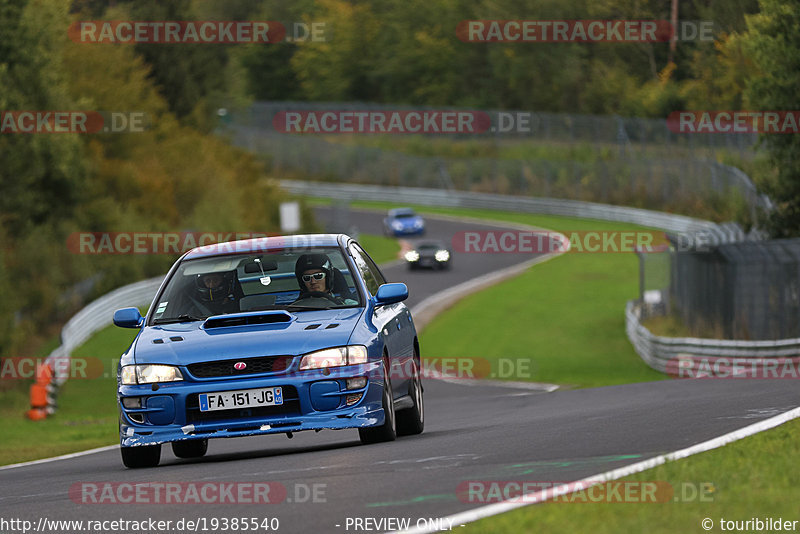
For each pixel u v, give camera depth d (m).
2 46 139.00
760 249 93.19
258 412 30.23
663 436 28.86
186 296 33.31
